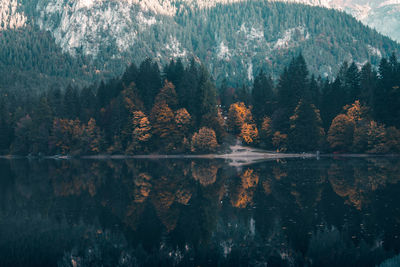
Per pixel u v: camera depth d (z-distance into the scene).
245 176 66.38
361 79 125.88
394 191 48.34
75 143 133.12
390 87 109.69
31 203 46.59
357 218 35.94
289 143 118.19
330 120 121.00
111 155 126.75
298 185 54.66
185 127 124.44
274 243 30.31
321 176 63.38
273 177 63.88
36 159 127.62
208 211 40.53
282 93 128.12
